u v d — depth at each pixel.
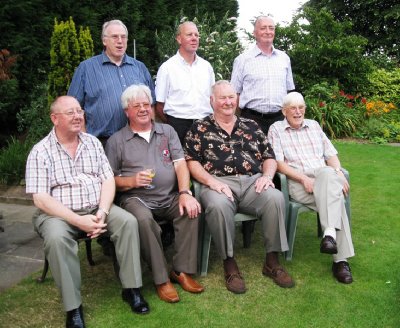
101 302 2.53
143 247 2.55
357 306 2.47
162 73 3.53
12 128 6.21
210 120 3.07
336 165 3.32
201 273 2.86
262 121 3.81
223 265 2.88
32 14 5.57
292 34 8.84
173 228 2.92
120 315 2.39
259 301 2.54
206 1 9.94
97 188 2.61
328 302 2.51
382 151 6.43
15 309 2.43
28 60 5.70
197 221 2.66
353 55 8.62
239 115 3.94
